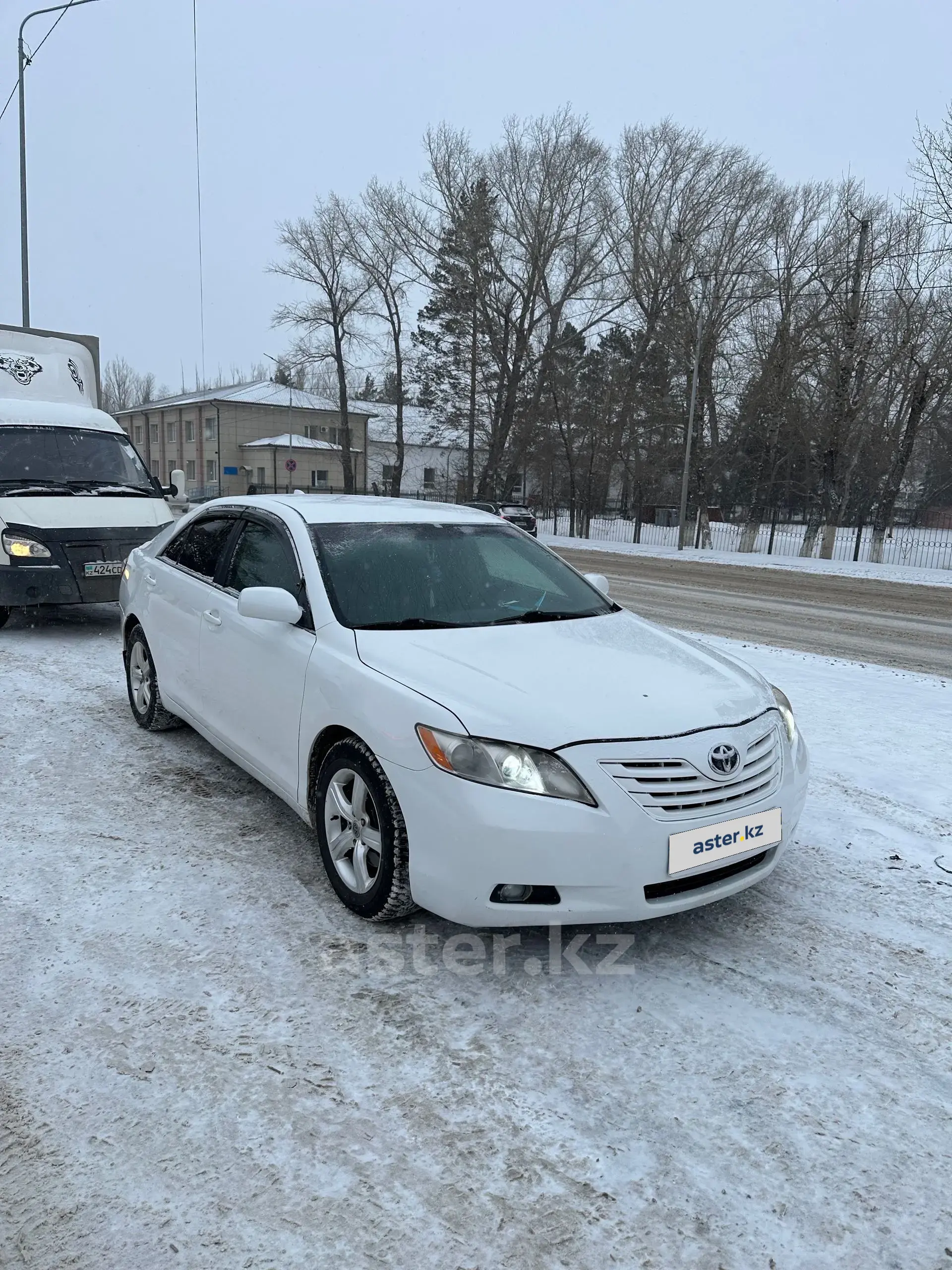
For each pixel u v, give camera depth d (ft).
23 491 26.86
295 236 137.90
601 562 80.02
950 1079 8.30
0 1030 8.64
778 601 50.52
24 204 70.54
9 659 24.54
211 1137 7.35
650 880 9.22
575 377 128.16
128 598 18.43
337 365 147.43
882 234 89.51
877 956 10.38
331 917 10.91
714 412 110.73
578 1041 8.70
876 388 96.27
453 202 120.16
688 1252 6.39
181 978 9.56
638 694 10.30
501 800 9.07
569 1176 7.05
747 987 9.69
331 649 11.48
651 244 115.44
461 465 182.60
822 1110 7.85
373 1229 6.51
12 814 13.79
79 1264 6.15
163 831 13.30
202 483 208.64
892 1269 6.30
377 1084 8.04
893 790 15.76
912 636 37.81
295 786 11.96
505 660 10.96
